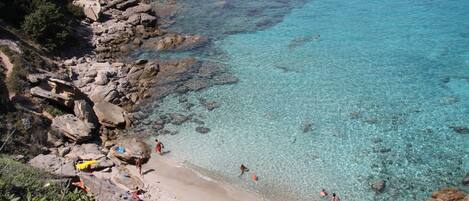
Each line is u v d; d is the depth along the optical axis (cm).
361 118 4750
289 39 6700
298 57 6109
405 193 3738
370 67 5831
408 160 4116
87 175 3622
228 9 7994
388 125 4628
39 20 5612
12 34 5409
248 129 4578
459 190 3728
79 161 3912
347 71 5728
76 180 3459
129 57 5984
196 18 7481
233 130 4562
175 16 7531
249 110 4900
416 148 4278
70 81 5153
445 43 6469
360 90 5281
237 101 5066
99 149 4175
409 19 7481
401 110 4872
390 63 5919
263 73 5672
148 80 5419
